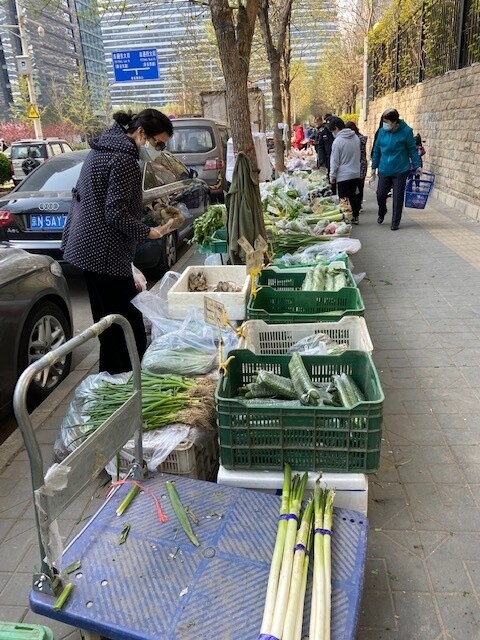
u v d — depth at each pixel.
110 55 18.39
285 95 19.67
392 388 3.86
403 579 2.30
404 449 3.17
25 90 37.41
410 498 2.78
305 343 3.18
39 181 6.52
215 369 3.24
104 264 3.47
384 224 9.56
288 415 2.29
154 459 2.58
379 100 19.02
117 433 2.25
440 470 2.98
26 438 1.71
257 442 2.36
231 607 1.78
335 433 2.29
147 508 2.24
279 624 1.66
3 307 3.56
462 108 10.42
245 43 4.82
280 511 2.15
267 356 2.88
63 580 1.88
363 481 2.31
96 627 1.76
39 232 6.03
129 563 1.96
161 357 3.23
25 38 24.97
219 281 4.52
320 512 2.09
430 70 12.89
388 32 17.41
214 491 2.33
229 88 4.72
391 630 2.08
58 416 3.78
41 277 4.07
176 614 1.76
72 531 2.65
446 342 4.58
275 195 6.94
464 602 2.19
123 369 3.85
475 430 3.32
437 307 5.41
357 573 1.90
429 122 12.82
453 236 8.33
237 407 2.31
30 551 2.57
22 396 1.68
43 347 4.05
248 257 3.68
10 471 3.21
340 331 3.35
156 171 7.25
